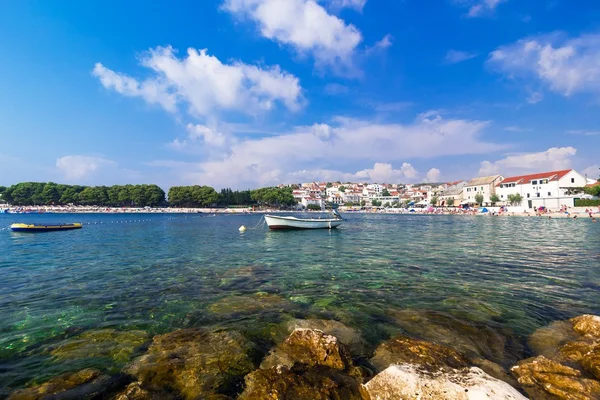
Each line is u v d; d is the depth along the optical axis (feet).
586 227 124.88
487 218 214.69
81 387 17.25
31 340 23.72
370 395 15.81
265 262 56.18
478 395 13.92
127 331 25.35
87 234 116.16
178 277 44.52
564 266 50.78
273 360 19.39
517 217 211.41
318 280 42.16
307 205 552.41
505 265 51.85
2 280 43.52
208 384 17.30
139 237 104.32
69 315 29.27
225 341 22.54
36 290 38.11
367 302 32.45
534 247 72.43
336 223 128.16
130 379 18.01
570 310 29.89
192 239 97.66
